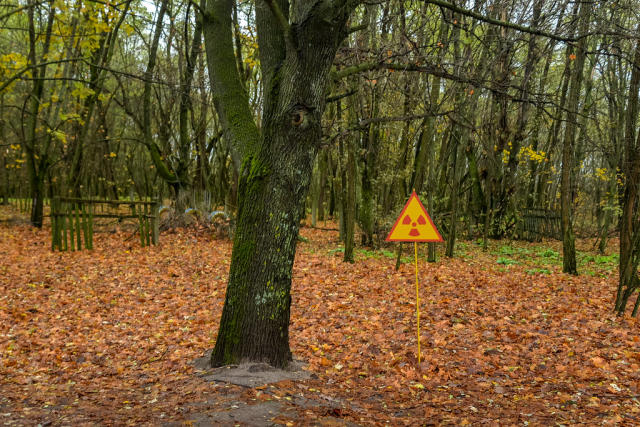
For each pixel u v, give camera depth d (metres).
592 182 25.84
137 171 31.25
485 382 4.84
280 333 4.84
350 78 11.63
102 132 21.47
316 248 15.16
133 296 8.70
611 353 5.54
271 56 4.89
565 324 6.88
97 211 21.06
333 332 6.72
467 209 19.83
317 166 21.47
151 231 14.24
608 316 7.29
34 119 16.86
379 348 6.02
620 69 15.68
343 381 4.90
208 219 16.88
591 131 22.44
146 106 17.12
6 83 10.92
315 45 4.40
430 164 13.45
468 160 19.56
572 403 4.20
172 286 9.52
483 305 8.16
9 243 13.34
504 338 6.36
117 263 11.41
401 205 15.59
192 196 17.56
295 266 11.74
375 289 9.37
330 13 4.27
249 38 14.20
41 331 6.70
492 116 16.27
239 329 4.78
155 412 3.84
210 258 12.41
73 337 6.48
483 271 11.75
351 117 12.37
